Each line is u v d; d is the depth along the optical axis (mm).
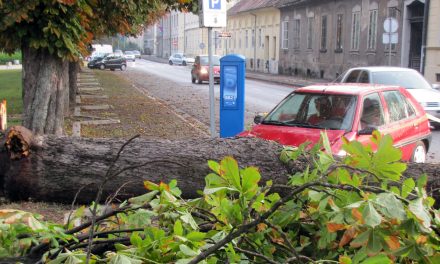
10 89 29438
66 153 5879
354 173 3123
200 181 5738
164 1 15203
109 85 32812
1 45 10430
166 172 5777
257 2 57875
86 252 2834
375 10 33031
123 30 13148
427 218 2578
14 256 3014
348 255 2828
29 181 5871
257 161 5484
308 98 8211
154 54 122875
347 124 7473
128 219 3094
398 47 30812
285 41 49375
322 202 2879
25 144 5797
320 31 41219
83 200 6027
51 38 9961
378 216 2535
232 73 10781
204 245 2750
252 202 2873
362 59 34781
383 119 8062
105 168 5844
